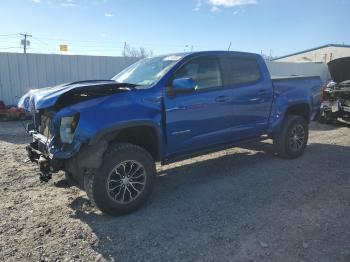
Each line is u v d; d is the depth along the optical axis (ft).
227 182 17.35
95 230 12.42
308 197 15.16
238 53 18.57
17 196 15.60
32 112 14.64
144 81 15.65
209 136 16.81
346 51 98.17
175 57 16.38
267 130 20.18
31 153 15.05
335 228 12.25
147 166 14.07
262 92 19.30
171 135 15.11
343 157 21.81
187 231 12.29
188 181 17.65
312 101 22.88
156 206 14.55
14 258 10.61
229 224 12.73
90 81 15.40
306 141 22.25
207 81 16.72
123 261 10.52
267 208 14.07
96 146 12.84
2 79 40.45
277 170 19.20
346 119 34.50
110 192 13.20
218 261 10.40
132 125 13.50
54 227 12.65
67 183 14.38
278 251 10.85
